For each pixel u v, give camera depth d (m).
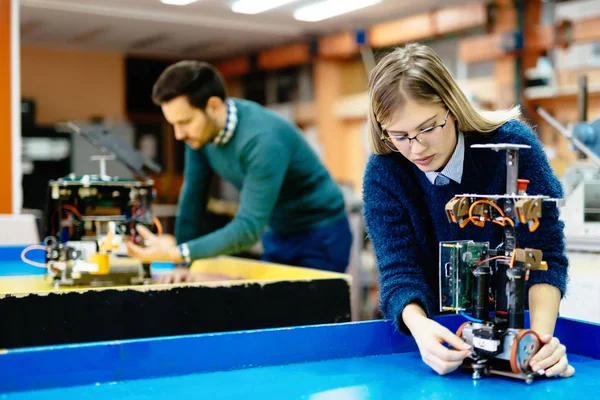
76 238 2.06
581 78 2.52
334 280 2.13
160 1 5.92
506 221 1.11
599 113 4.98
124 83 8.69
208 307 1.94
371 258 5.14
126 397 1.01
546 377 1.14
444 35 6.11
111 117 8.63
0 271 2.35
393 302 1.29
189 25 6.92
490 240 1.31
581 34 4.92
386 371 1.18
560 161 2.66
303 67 7.82
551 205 1.23
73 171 6.61
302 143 2.50
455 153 1.28
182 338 1.15
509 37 5.36
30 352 1.03
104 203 2.08
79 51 8.40
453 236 1.37
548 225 1.23
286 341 1.23
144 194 2.15
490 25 5.58
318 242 2.61
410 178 1.37
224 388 1.07
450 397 1.03
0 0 4.17
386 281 1.34
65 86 8.36
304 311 2.09
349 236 2.72
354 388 1.07
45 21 6.78
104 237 2.04
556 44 5.10
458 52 6.12
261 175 2.29
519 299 1.11
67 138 6.64
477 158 1.29
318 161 2.60
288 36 7.46
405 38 6.23
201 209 2.71
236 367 1.19
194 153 2.61
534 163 1.24
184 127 2.29
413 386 1.09
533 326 1.19
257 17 6.55
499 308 1.14
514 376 1.11
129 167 2.20
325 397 1.02
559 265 1.25
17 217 3.23
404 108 1.17
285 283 2.06
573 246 2.23
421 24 6.02
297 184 2.53
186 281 2.14
